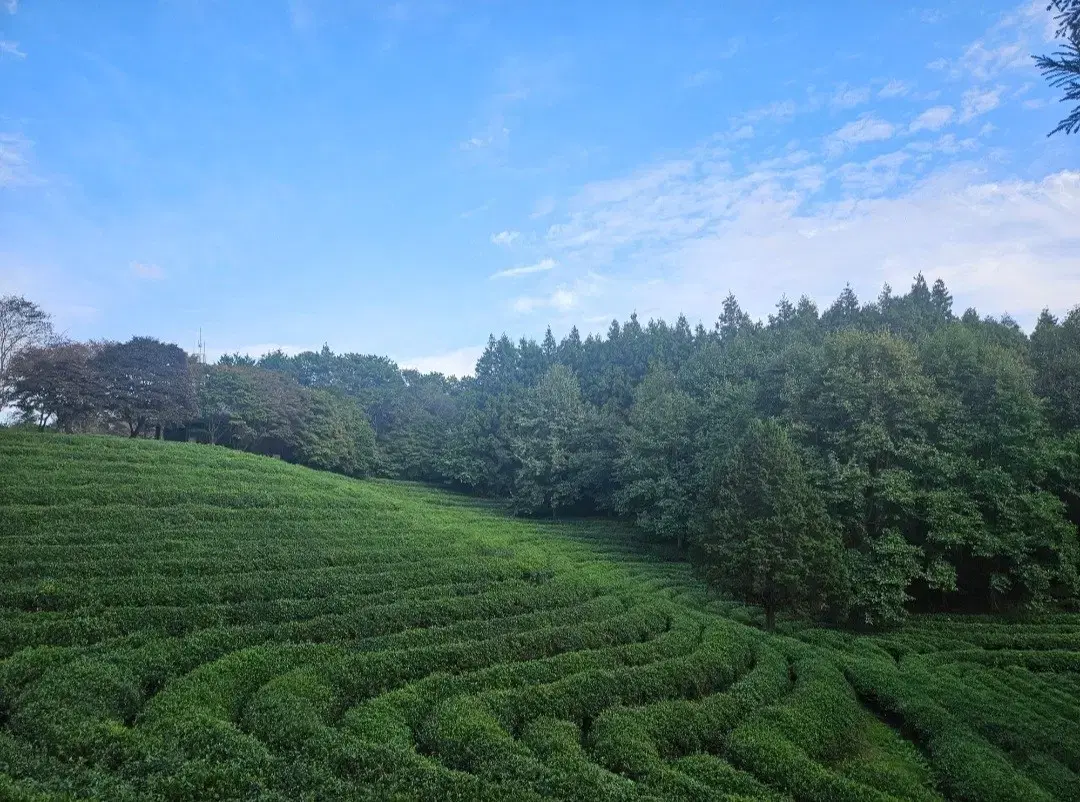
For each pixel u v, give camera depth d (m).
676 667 23.09
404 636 24.55
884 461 37.59
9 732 14.87
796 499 31.67
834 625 35.03
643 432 57.09
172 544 30.95
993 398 38.50
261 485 43.69
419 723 18.11
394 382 136.25
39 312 59.28
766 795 15.33
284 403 79.31
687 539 50.56
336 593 29.31
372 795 13.09
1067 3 13.50
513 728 18.41
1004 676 25.88
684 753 18.62
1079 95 13.84
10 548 27.14
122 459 42.50
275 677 19.67
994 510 35.94
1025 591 36.56
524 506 70.06
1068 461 38.97
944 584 33.59
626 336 105.12
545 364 105.50
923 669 26.17
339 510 42.41
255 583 27.81
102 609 23.59
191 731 15.10
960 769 17.78
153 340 62.81
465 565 34.94
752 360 65.88
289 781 13.46
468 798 13.36
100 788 12.16
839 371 38.03
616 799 13.85
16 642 20.42
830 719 20.66
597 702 20.36
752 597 31.56
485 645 23.66
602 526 64.06
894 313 87.75
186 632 23.34
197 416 67.94
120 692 17.36
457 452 84.50
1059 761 18.44
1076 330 54.72
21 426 57.09
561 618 28.83
